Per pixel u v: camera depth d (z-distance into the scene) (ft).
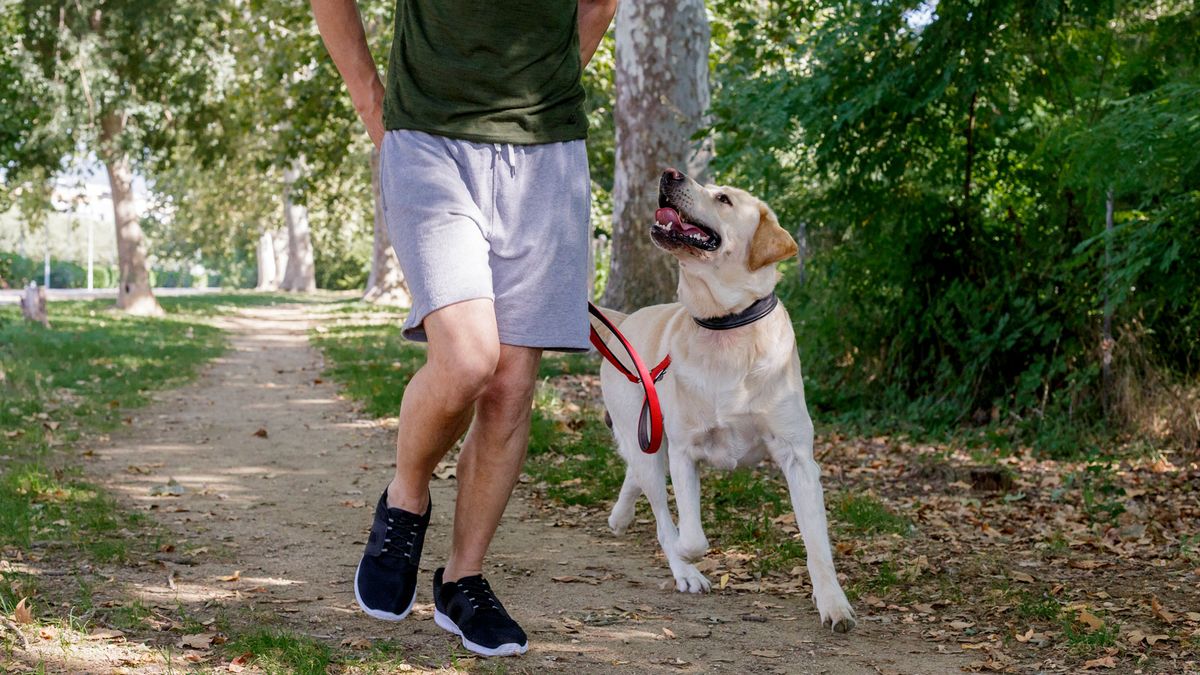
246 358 50.34
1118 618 11.59
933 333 28.86
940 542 15.60
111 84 69.51
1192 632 10.91
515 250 8.21
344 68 8.74
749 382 11.51
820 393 30.01
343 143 75.82
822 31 26.40
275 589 11.93
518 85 8.13
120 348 48.01
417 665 9.09
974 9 24.58
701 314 11.65
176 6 69.72
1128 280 22.61
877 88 25.27
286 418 29.04
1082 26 25.82
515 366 8.43
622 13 37.58
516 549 14.70
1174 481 20.35
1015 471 22.03
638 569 13.70
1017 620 11.50
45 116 70.13
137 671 8.55
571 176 8.48
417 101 8.07
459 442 23.43
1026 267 28.07
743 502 17.58
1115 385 25.29
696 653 10.04
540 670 9.17
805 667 9.74
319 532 15.47
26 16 67.62
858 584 12.89
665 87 37.17
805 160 28.66
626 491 15.06
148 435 25.38
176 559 13.21
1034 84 27.32
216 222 135.64
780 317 11.79
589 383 33.94
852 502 17.43
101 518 14.93
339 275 196.75
